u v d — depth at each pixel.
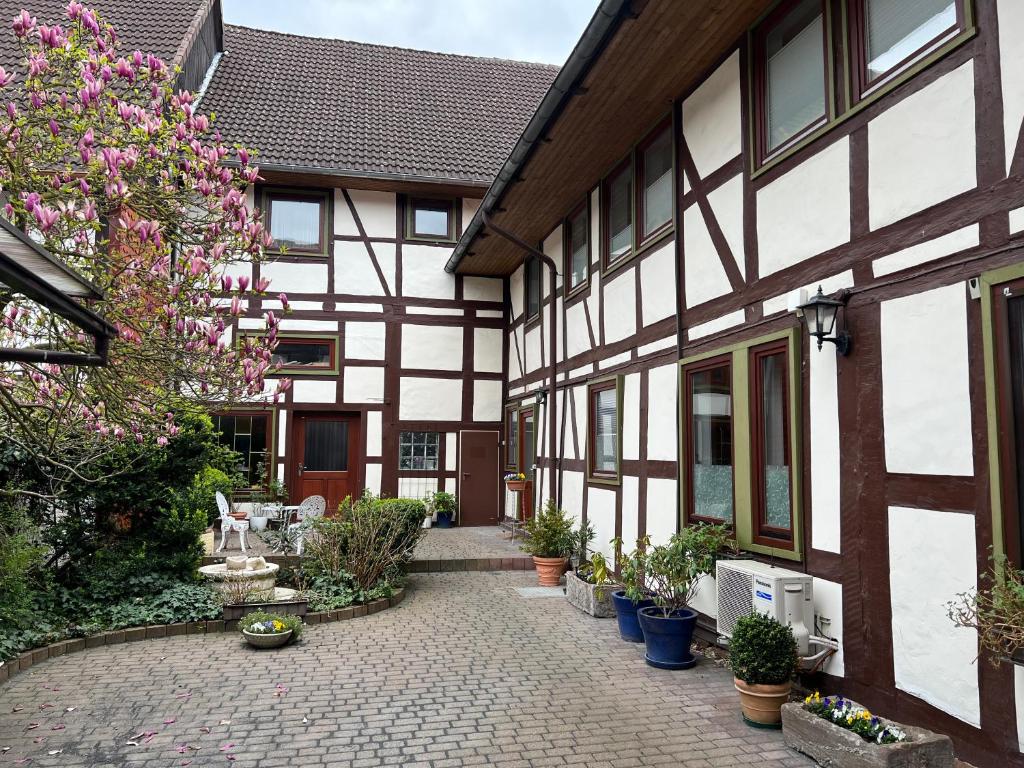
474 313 13.25
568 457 9.52
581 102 6.70
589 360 8.82
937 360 3.63
